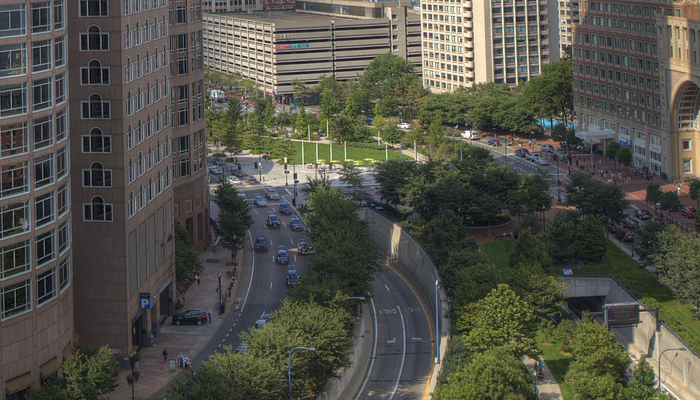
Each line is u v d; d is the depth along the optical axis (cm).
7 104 14350
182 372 17975
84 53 17700
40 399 14338
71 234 16488
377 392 18238
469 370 16150
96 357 15362
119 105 17762
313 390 17288
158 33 19950
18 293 14662
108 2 17650
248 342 16450
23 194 14612
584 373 17088
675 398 18688
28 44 14512
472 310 19475
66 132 15688
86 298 18088
